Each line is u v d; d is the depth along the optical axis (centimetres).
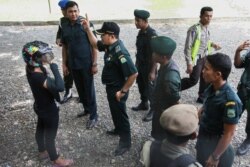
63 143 434
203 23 458
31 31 844
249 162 395
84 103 479
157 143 201
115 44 354
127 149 413
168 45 318
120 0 1054
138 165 394
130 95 547
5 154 415
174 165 185
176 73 328
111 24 349
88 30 412
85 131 457
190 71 463
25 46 330
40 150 398
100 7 990
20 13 940
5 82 590
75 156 411
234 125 266
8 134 452
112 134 448
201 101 516
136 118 483
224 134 271
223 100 267
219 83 269
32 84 342
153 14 923
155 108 351
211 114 278
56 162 388
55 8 980
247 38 777
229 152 292
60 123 475
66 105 518
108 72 369
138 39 445
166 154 191
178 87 327
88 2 1033
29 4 1016
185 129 187
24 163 400
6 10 963
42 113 355
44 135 388
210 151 294
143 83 469
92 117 464
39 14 934
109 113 497
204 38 462
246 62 374
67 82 511
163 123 194
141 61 452
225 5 998
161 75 335
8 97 543
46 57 335
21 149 423
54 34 823
